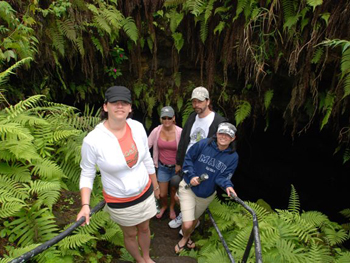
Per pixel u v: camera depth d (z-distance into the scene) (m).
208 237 3.74
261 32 3.80
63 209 2.65
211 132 3.00
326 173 6.44
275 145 6.90
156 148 3.81
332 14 3.27
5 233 2.06
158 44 4.90
